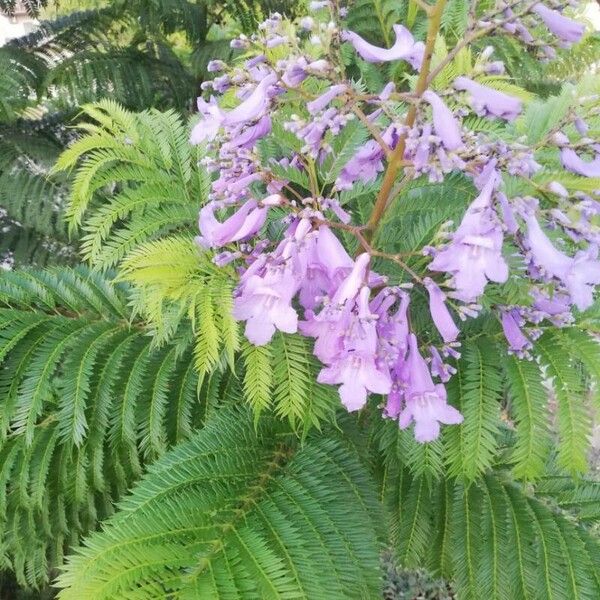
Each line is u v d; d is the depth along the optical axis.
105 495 0.42
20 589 0.61
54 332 0.36
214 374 0.37
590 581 0.34
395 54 0.27
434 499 0.38
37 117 0.88
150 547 0.25
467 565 0.36
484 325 0.34
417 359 0.28
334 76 0.26
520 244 0.27
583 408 0.30
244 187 0.28
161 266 0.29
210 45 0.85
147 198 0.33
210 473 0.30
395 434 0.35
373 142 0.29
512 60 0.62
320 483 0.31
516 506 0.37
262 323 0.27
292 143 0.32
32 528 0.42
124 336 0.37
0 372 0.36
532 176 0.29
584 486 0.40
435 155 0.25
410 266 0.34
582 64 0.76
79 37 0.85
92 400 0.35
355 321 0.27
